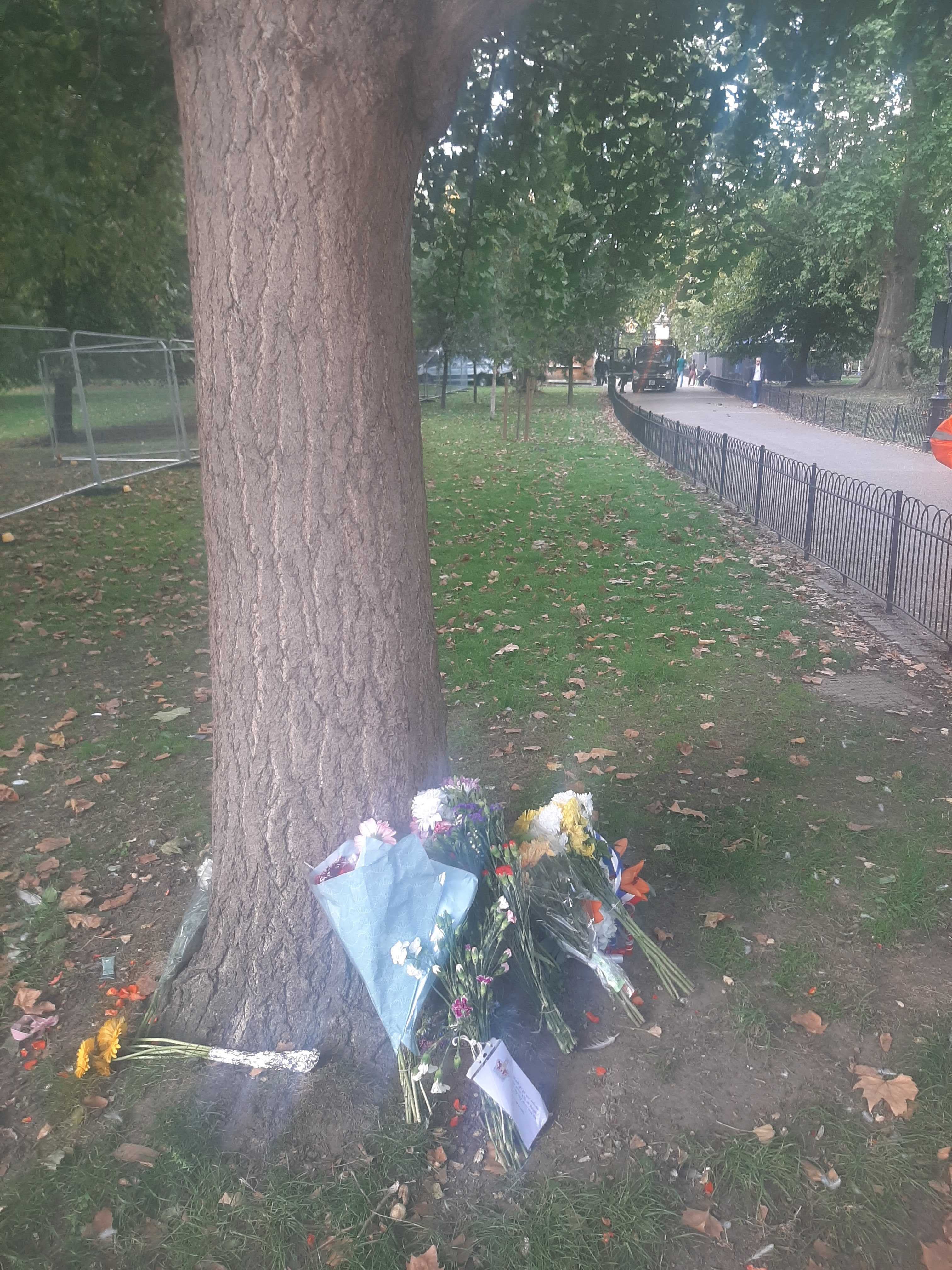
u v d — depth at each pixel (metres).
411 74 2.60
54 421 16.47
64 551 10.06
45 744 5.26
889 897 3.64
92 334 14.21
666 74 5.83
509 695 5.86
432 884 2.65
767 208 26.06
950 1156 2.49
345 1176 2.45
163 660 6.75
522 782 4.75
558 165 6.41
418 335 16.52
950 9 5.48
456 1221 2.36
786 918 3.57
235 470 2.66
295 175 2.44
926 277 27.09
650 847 4.08
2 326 12.98
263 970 2.89
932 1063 2.79
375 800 2.88
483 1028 2.61
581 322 7.27
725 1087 2.76
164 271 17.47
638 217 6.33
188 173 2.56
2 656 6.79
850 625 7.40
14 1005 3.16
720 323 38.59
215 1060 2.81
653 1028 2.99
